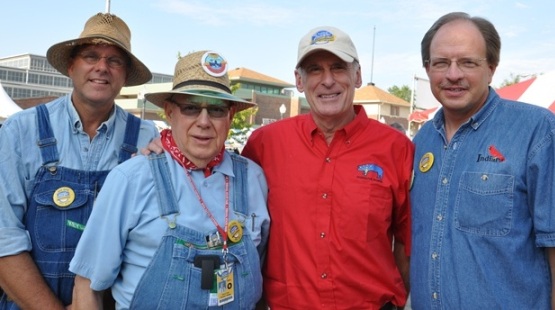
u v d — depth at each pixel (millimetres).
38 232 2586
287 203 2850
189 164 2508
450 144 2572
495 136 2410
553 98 8055
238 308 2461
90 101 2740
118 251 2375
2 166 2559
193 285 2336
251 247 2557
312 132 2908
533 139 2307
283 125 3074
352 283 2752
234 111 2641
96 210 2393
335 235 2775
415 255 2654
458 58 2457
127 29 2939
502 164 2338
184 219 2395
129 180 2391
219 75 2521
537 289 2312
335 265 2750
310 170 2855
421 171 2715
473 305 2355
